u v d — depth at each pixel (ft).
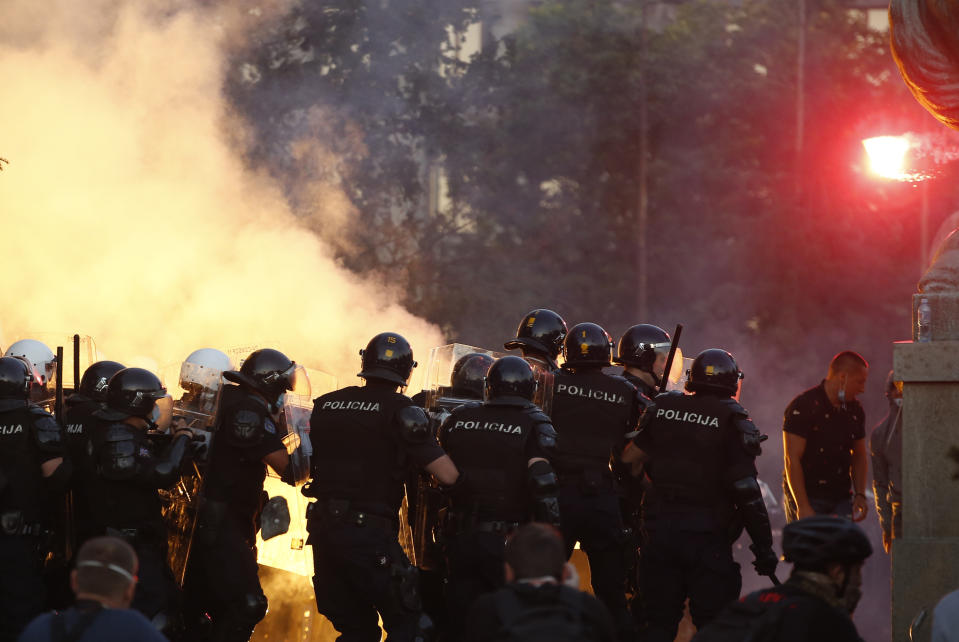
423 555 78.84
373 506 69.77
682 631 90.33
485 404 72.33
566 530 75.92
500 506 70.18
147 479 68.44
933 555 68.33
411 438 69.41
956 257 73.82
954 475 69.36
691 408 75.31
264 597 74.74
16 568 69.00
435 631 77.51
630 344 85.61
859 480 95.66
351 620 70.74
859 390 92.12
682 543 73.97
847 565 46.73
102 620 45.19
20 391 70.64
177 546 74.69
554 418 77.15
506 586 45.75
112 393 70.03
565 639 43.39
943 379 69.56
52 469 69.97
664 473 75.36
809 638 45.27
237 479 74.49
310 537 71.26
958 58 76.07
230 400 74.95
